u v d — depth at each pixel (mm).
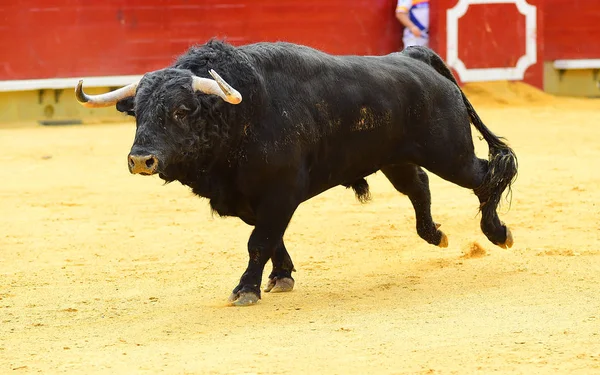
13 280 13203
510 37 33406
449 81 13023
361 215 17297
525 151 23766
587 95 35281
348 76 11805
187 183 11086
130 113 11102
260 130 10961
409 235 15703
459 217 16938
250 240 11328
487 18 33031
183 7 30391
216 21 30750
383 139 12125
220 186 11203
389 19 32531
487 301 11219
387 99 12023
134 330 10430
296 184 11250
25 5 28969
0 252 14914
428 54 13031
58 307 11695
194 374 8711
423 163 12648
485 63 33219
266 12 31203
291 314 10875
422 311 10852
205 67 10898
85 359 9344
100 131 27547
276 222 11219
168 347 9680
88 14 29547
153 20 30156
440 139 12570
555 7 34781
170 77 10586
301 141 11211
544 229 15648
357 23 32125
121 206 18297
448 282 12336
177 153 10516
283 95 11180
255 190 11133
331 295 11836
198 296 12055
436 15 32469
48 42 29281
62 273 13586
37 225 16766
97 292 12461
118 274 13469
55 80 29250
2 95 29203
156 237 15828
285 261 12125
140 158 10203
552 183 19781
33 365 9195
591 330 9742
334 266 13672
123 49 29938
